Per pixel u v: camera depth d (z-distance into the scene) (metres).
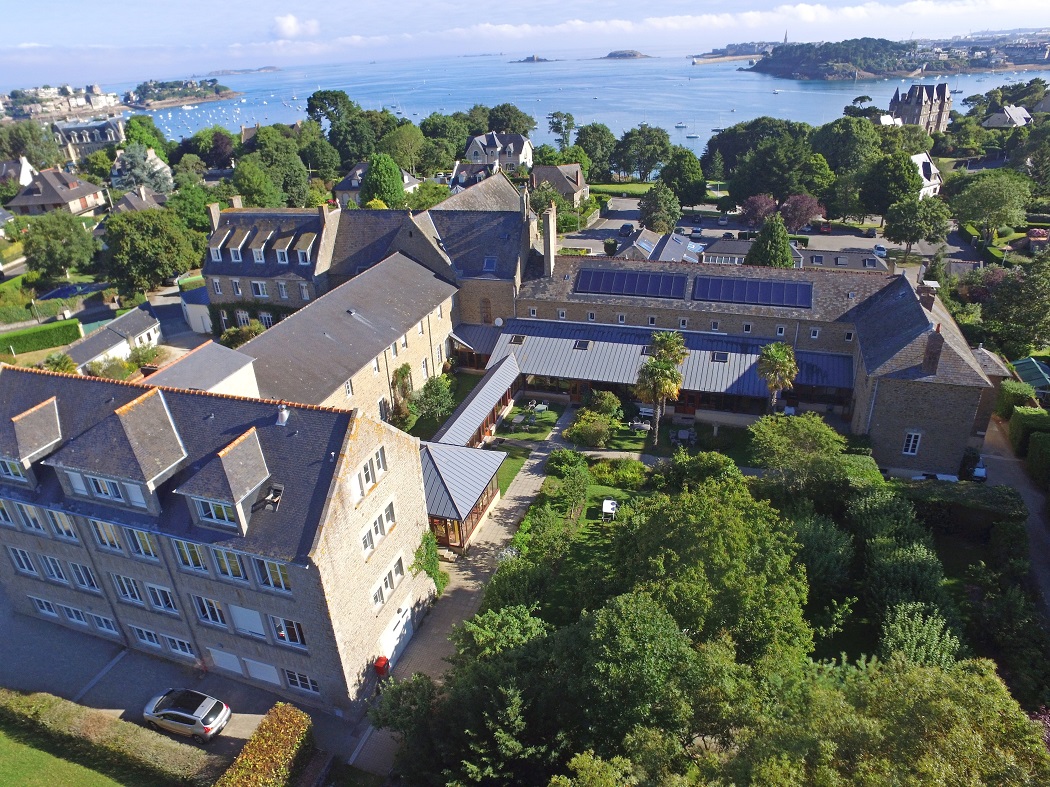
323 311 56.88
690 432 57.06
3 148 199.88
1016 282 69.25
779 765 18.81
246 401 32.81
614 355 62.34
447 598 40.97
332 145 184.25
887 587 34.59
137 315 79.12
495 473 46.94
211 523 30.88
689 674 24.56
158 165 163.62
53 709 32.75
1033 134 148.62
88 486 33.16
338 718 33.78
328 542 29.59
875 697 21.20
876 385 50.06
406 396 61.19
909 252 109.38
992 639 33.50
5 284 104.38
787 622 29.28
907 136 166.38
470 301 70.56
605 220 137.50
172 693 34.00
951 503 42.62
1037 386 60.53
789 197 123.06
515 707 25.16
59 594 38.56
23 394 36.53
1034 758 18.86
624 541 36.56
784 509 42.81
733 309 62.38
